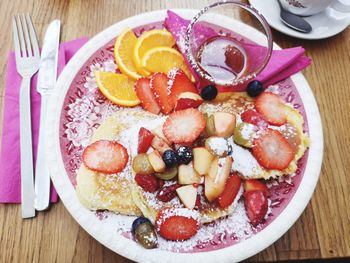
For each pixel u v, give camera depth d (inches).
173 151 10.6
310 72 13.1
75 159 11.2
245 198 10.9
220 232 10.6
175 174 10.7
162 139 11.1
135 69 12.3
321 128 11.8
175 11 13.0
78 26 13.3
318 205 11.4
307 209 11.3
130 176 10.9
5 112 11.9
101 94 12.0
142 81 12.0
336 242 11.0
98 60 12.4
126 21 12.8
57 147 11.2
